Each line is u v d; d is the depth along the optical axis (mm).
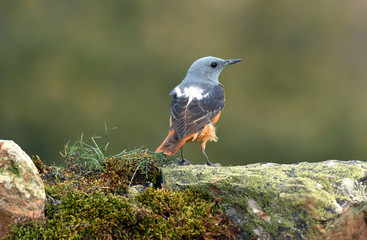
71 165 8516
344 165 7918
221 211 7797
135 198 7656
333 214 6988
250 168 8383
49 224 6863
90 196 7285
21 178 6727
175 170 8539
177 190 8000
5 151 6688
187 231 7238
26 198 6738
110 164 8711
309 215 7082
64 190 7391
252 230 7562
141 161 8898
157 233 7137
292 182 7465
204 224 7418
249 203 7590
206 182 7906
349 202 7148
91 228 6957
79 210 7074
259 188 7508
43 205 6906
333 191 7336
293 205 7168
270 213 7418
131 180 8398
